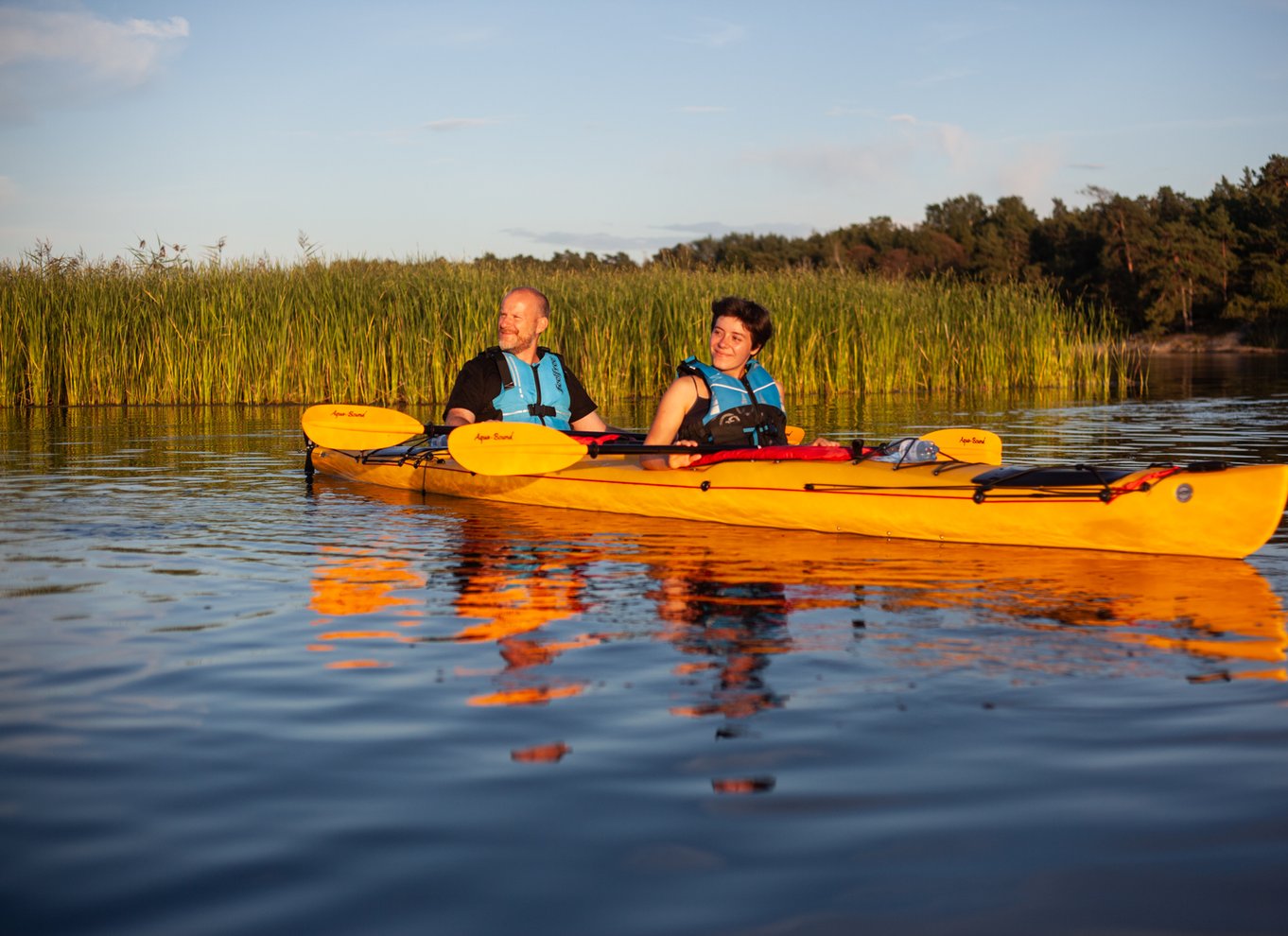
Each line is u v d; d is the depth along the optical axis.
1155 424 11.71
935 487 5.29
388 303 15.59
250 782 2.38
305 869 2.00
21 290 14.71
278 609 3.90
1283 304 52.94
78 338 14.68
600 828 2.16
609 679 3.09
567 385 6.88
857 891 1.92
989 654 3.33
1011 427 11.29
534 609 3.91
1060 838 2.11
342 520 5.88
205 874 1.98
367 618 3.77
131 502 6.43
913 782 2.37
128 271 15.93
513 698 2.93
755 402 5.98
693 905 1.88
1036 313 18.89
